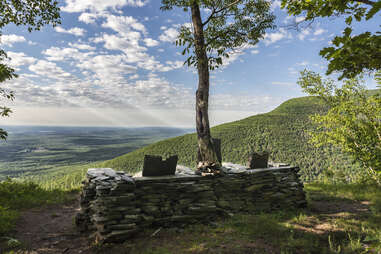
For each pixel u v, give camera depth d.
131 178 5.77
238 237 5.04
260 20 8.17
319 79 13.62
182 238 5.06
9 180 10.65
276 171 8.04
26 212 7.67
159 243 4.81
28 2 10.01
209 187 6.48
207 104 7.68
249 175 7.29
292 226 5.77
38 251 4.73
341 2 2.13
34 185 10.98
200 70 7.73
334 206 7.98
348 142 12.36
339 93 13.10
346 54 1.73
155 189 5.85
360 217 6.48
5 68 8.91
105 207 5.02
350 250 4.20
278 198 7.50
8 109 9.33
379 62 1.69
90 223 5.85
